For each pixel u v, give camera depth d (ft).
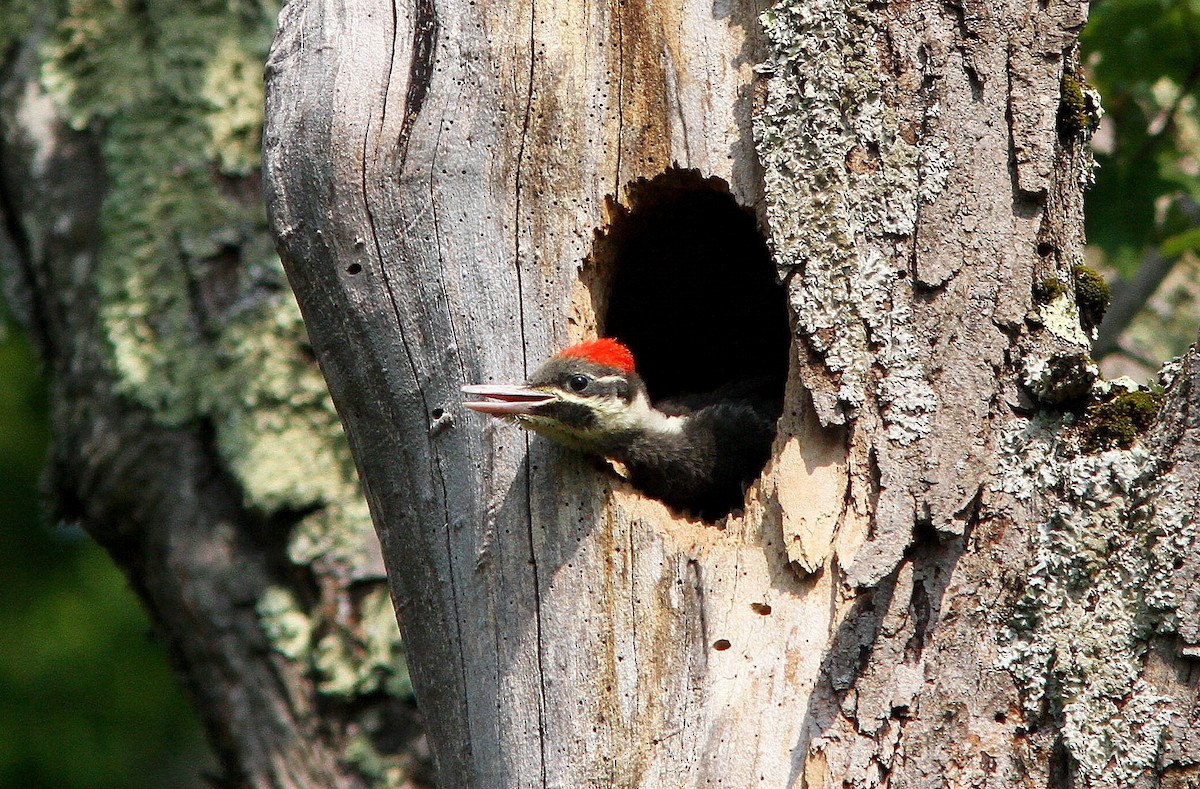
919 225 27.71
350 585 42.75
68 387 46.88
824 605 26.32
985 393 27.02
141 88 47.80
